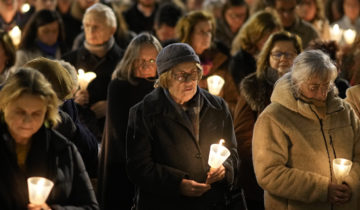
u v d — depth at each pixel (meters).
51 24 7.39
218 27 8.73
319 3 8.84
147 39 5.21
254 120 5.13
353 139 4.36
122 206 5.20
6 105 3.33
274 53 5.27
